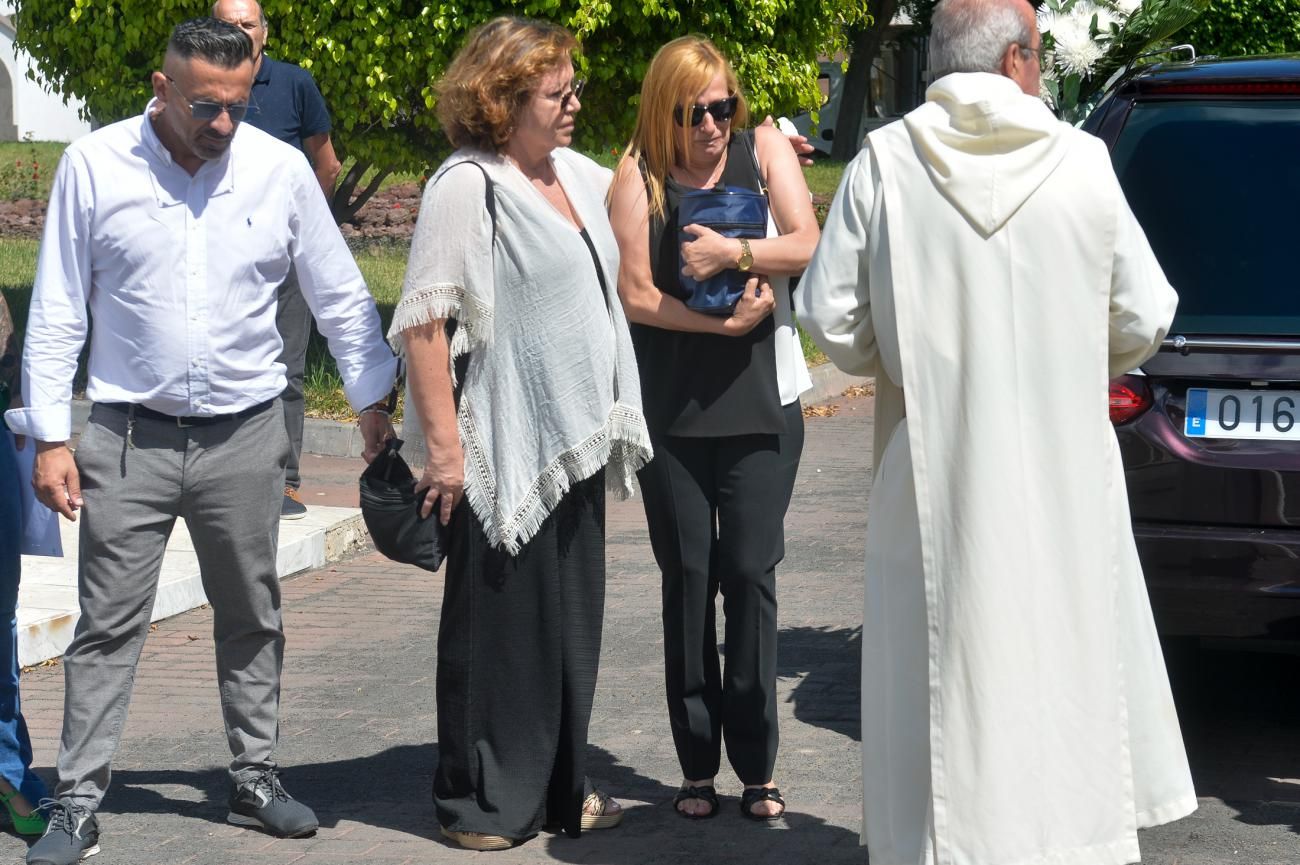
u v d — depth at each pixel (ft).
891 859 13.30
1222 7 83.92
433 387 15.26
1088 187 12.90
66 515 15.10
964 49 13.03
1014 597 12.76
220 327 15.14
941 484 12.90
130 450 15.17
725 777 17.97
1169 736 13.61
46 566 25.43
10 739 15.97
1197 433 16.88
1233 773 17.79
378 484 15.47
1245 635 16.85
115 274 14.98
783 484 16.11
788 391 16.10
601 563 15.97
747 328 15.53
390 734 19.54
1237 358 16.71
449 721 15.85
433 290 15.10
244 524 15.58
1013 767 12.74
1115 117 18.75
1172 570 16.87
